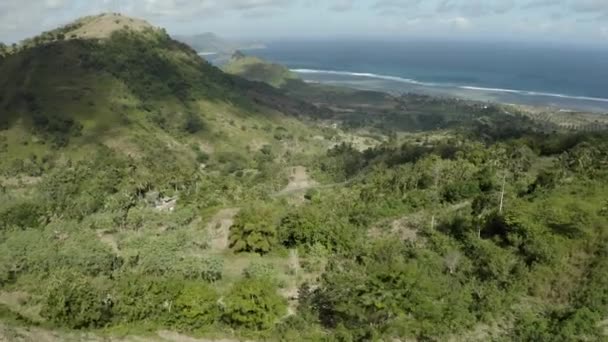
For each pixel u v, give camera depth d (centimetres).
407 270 4194
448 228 5769
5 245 6084
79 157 17750
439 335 3753
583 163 7456
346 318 4034
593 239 4569
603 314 3828
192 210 7731
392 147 16750
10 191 13050
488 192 6825
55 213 8150
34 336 4022
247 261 5641
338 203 7275
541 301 4141
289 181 13675
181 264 5278
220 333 4094
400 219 6366
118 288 4531
